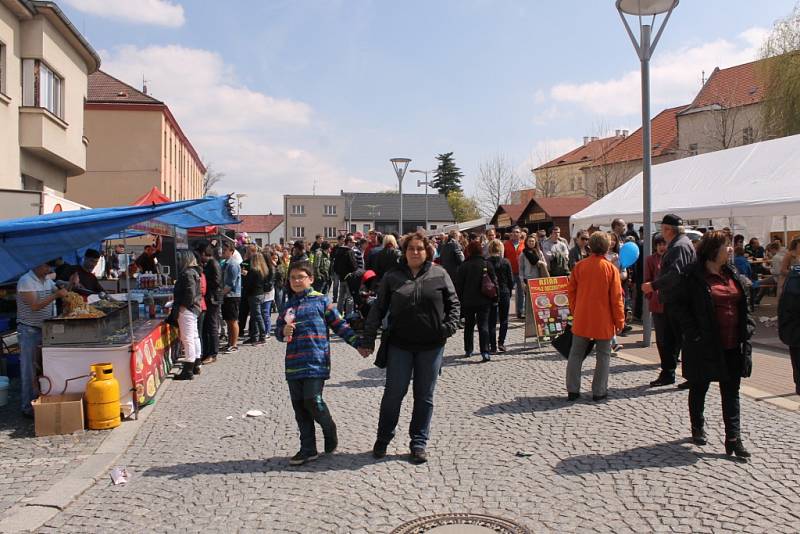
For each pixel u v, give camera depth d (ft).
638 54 32.91
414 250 17.80
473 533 13.10
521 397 24.13
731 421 17.07
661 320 24.53
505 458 17.56
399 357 17.83
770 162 46.98
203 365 32.65
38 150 55.83
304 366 17.53
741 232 71.67
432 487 15.70
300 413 17.81
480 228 142.41
